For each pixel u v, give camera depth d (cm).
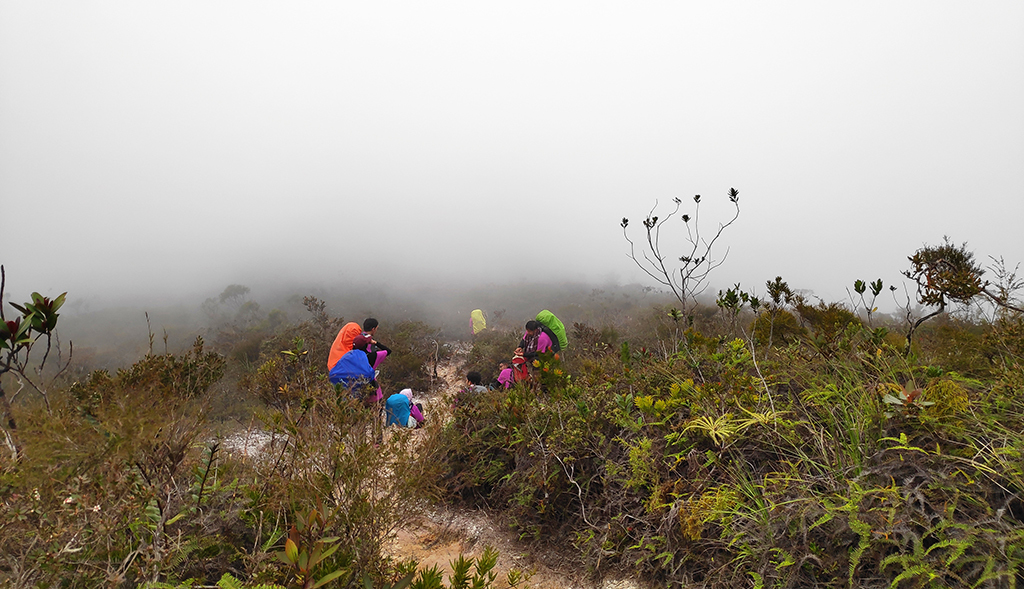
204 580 180
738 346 377
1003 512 166
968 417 221
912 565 167
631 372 383
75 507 152
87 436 159
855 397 264
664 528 240
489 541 309
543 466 306
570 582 262
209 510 204
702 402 298
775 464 246
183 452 179
